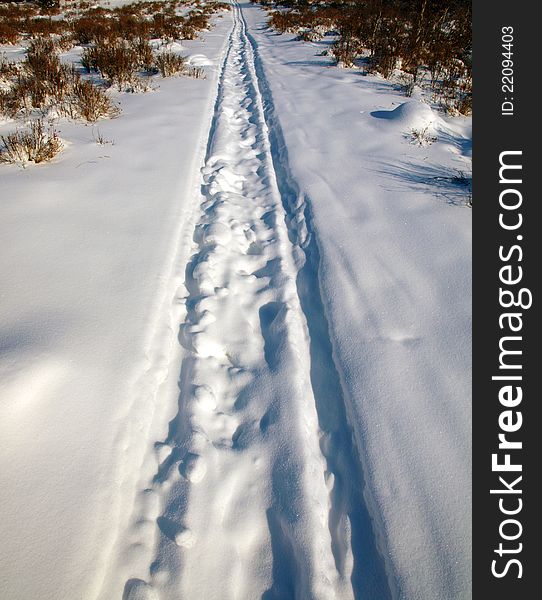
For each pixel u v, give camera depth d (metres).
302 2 17.45
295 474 1.67
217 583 1.38
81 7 17.98
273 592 1.40
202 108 5.89
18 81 5.88
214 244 2.96
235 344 2.25
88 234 2.84
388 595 1.39
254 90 6.93
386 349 2.16
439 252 2.82
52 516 1.38
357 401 1.92
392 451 1.72
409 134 4.77
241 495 1.63
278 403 1.95
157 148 4.41
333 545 1.56
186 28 12.52
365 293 2.52
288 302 2.54
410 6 10.75
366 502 1.63
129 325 2.16
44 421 1.63
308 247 3.06
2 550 1.28
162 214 3.21
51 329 2.02
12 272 2.39
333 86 6.76
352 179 3.83
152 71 7.89
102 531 1.39
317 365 2.23
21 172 3.63
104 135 4.64
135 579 1.34
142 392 1.88
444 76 7.37
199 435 1.75
